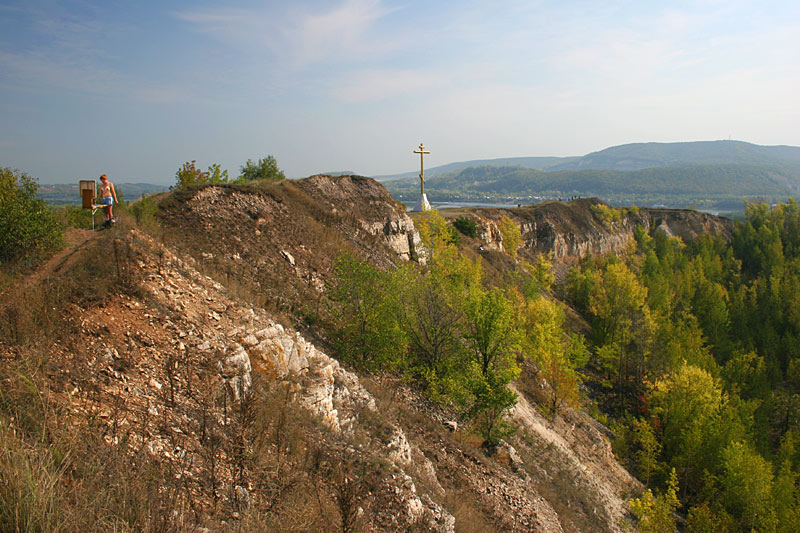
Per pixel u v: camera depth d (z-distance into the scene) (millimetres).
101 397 7980
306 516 8016
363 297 20609
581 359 37719
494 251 67188
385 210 42281
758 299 86250
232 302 13859
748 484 31109
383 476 10906
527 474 20219
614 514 24234
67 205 17922
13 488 5191
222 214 24000
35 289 9414
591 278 75750
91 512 5473
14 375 7188
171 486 6969
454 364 22625
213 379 10125
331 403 13117
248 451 8641
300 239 26844
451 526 11406
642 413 46219
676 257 108625
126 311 10523
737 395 45875
